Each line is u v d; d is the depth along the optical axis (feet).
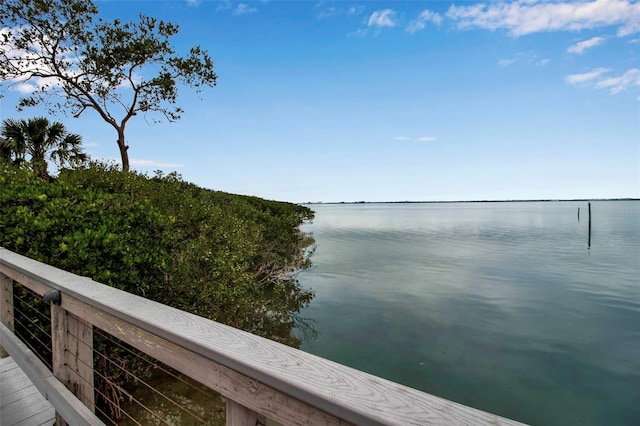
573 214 308.40
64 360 6.03
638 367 21.59
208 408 13.70
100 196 15.69
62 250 11.02
